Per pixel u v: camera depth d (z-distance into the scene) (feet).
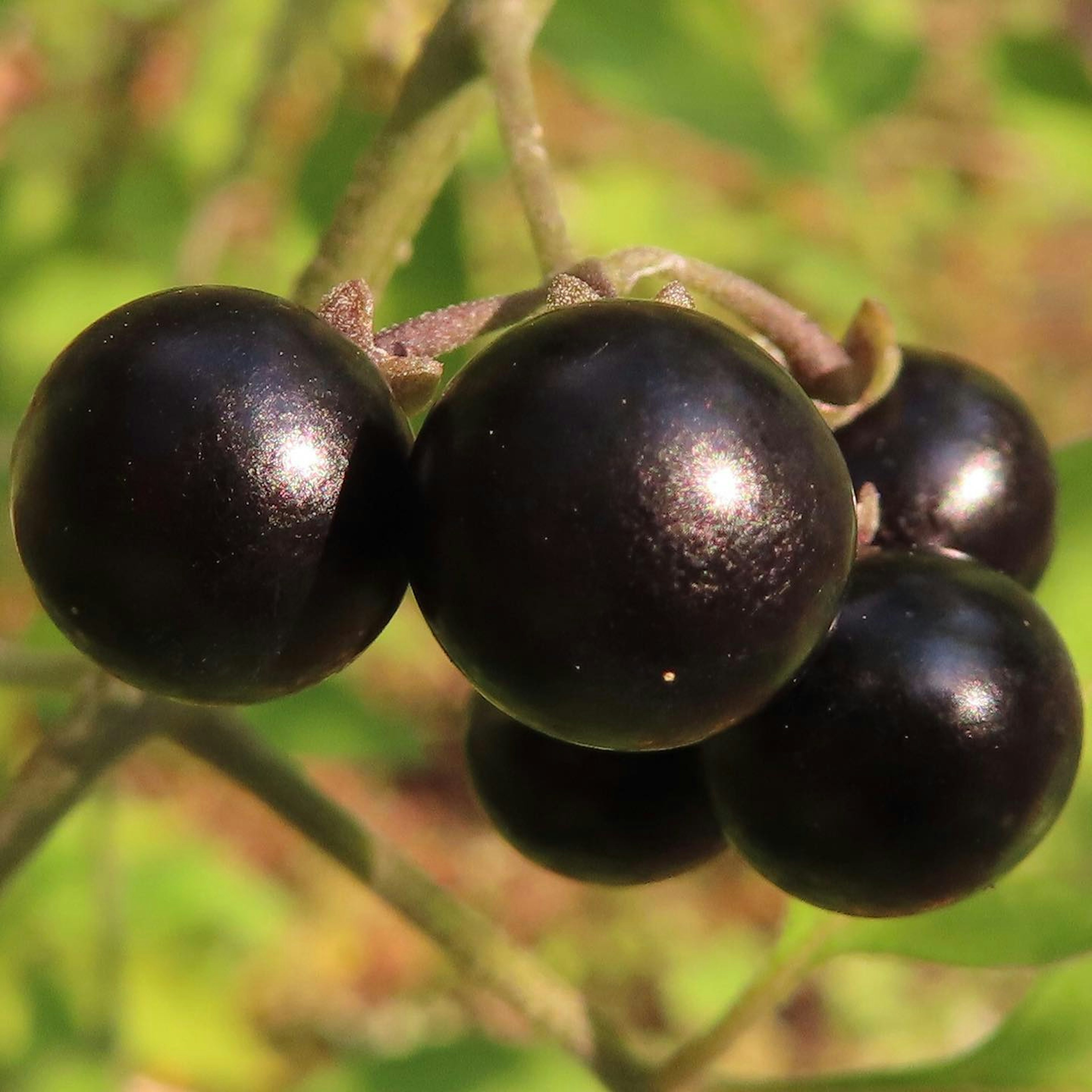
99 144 0.40
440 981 0.57
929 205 0.65
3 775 0.40
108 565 0.21
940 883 0.23
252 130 0.35
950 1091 0.26
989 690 0.23
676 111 0.32
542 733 0.23
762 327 0.24
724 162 0.58
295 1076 0.49
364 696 0.39
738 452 0.21
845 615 0.23
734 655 0.21
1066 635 0.27
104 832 0.34
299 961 0.55
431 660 0.57
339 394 0.22
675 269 0.24
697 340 0.21
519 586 0.21
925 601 0.23
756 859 0.23
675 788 0.25
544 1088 0.32
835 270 0.57
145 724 0.26
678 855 0.25
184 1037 0.45
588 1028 0.26
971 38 0.64
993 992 0.57
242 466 0.21
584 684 0.21
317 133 0.34
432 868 0.59
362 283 0.23
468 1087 0.33
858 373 0.25
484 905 0.58
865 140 0.58
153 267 0.39
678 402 0.21
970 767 0.23
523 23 0.26
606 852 0.25
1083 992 0.26
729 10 0.32
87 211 0.40
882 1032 0.56
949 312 0.69
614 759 0.25
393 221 0.26
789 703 0.23
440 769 0.60
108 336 0.22
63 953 0.39
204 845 0.47
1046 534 0.25
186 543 0.21
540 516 0.21
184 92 0.41
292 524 0.21
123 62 0.41
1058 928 0.26
